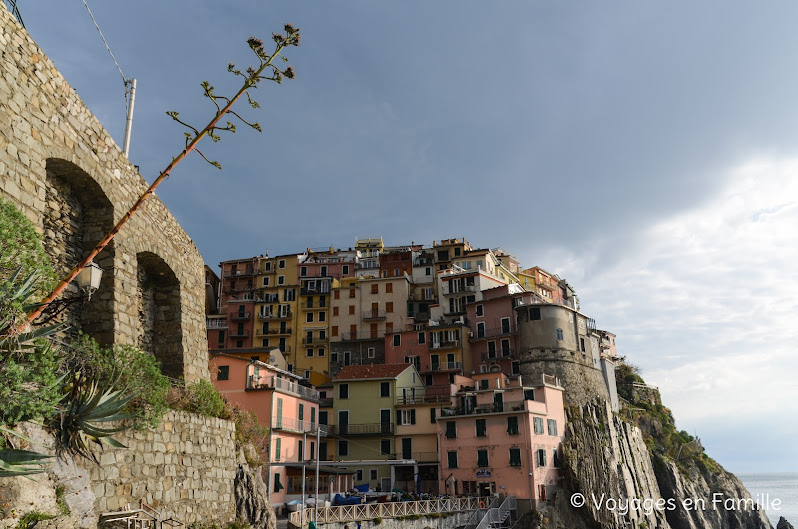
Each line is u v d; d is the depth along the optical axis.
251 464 25.05
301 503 41.62
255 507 22.75
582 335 79.81
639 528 69.94
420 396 67.38
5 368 9.78
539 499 53.31
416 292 97.75
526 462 53.81
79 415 12.90
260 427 31.91
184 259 22.75
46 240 16.31
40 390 10.30
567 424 63.34
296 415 53.56
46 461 12.15
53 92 16.03
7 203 11.55
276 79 12.05
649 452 90.19
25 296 10.62
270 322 95.25
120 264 18.03
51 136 15.77
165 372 21.23
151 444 16.58
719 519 91.00
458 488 56.34
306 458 54.00
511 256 113.31
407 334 84.19
